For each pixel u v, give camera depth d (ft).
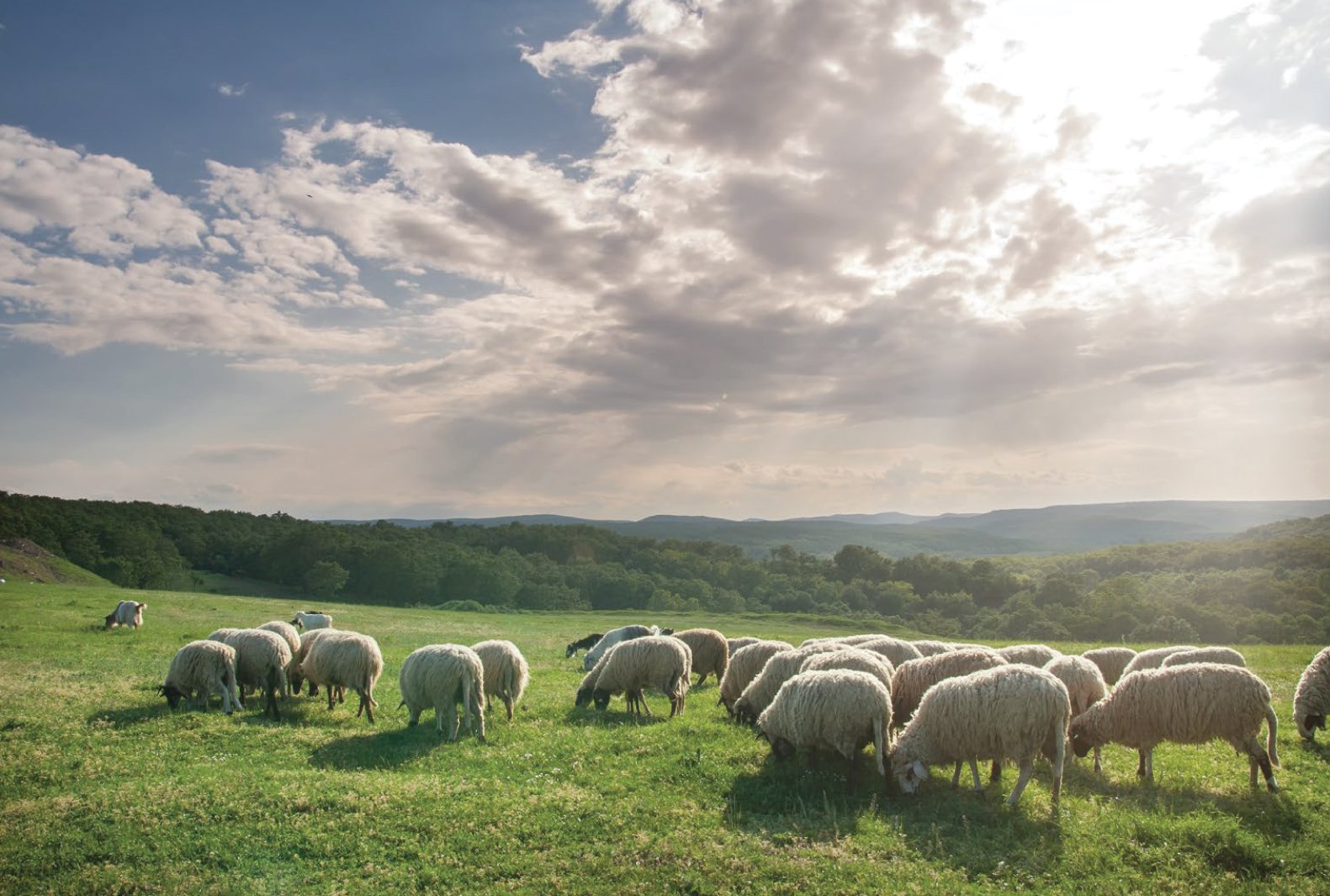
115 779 43.60
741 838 33.27
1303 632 262.67
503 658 59.00
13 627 121.60
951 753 38.32
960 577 485.15
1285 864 29.48
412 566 370.12
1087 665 48.06
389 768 45.78
